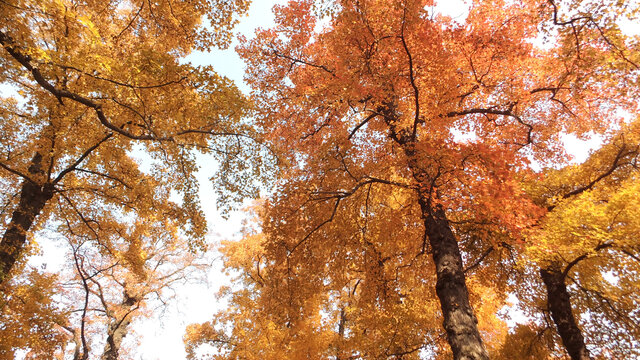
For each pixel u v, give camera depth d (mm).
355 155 8164
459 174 5855
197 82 6539
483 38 8336
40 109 7781
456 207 6641
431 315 8922
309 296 8133
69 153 8680
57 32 5379
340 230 8289
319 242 8227
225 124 7789
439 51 6539
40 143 7887
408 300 9047
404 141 7668
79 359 14648
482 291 10102
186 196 9164
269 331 9938
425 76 6957
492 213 6129
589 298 9133
